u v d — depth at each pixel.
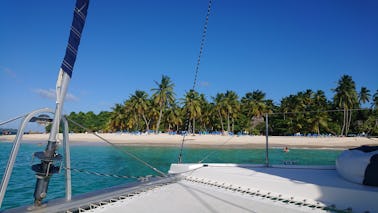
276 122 56.88
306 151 29.34
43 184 2.30
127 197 3.19
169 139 45.12
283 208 2.88
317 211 2.79
